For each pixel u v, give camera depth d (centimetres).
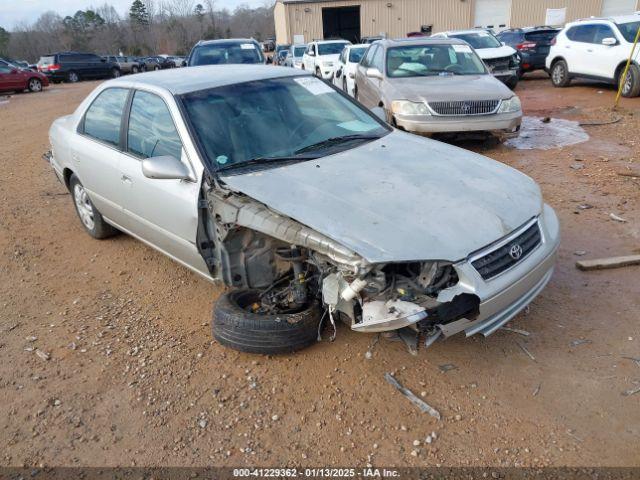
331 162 363
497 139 838
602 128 905
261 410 298
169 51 7275
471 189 329
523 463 253
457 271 275
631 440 261
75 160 502
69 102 1892
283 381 318
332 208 300
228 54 1184
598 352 325
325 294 290
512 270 297
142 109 418
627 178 626
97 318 404
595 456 254
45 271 494
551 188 615
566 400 289
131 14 7600
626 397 288
